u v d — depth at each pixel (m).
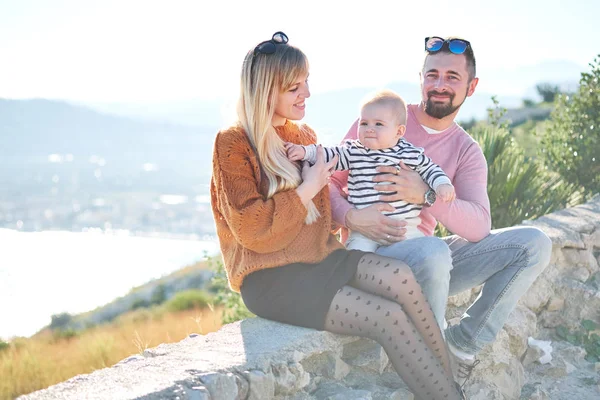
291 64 3.03
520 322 3.99
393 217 3.36
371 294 2.96
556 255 4.70
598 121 8.07
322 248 3.11
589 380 3.93
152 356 2.75
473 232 3.51
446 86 3.63
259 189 3.08
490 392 3.52
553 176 7.86
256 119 3.06
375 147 3.34
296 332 2.99
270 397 2.65
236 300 7.43
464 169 3.76
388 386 3.22
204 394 2.35
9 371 7.95
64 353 9.65
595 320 4.49
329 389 2.98
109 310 21.53
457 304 4.01
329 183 3.62
